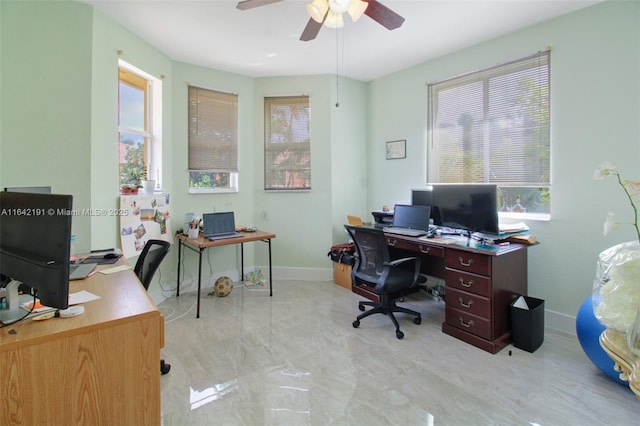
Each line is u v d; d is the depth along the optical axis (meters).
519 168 3.03
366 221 4.54
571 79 2.68
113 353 1.16
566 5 2.57
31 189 1.86
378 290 2.78
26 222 1.15
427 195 3.50
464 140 3.44
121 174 3.15
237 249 4.27
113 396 1.16
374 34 3.05
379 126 4.32
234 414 1.80
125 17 2.77
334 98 4.21
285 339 2.68
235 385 2.06
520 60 2.98
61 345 1.07
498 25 2.89
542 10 2.65
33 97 2.43
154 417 1.23
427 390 2.01
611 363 1.99
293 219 4.32
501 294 2.54
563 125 2.74
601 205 2.56
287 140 4.28
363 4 1.97
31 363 1.03
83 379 1.11
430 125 3.74
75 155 2.55
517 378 2.12
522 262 2.76
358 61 3.73
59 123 2.51
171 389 2.01
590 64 2.58
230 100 4.09
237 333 2.79
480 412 1.81
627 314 1.43
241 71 4.05
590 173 2.61
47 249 1.07
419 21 2.81
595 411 1.81
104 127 2.74
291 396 1.95
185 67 3.74
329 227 4.25
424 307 3.43
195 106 3.84
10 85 2.36
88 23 2.58
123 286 1.56
